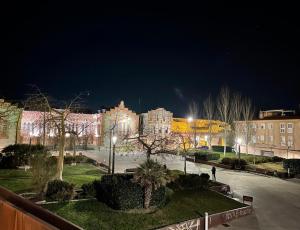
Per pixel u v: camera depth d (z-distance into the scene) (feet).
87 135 163.43
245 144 191.93
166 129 191.01
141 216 53.21
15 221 15.16
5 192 19.26
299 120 165.58
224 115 203.72
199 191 77.00
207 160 146.00
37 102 89.76
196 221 55.36
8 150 93.40
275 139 178.09
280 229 59.82
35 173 56.95
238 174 121.60
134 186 55.47
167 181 60.44
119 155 145.07
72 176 82.33
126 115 176.96
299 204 79.82
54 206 51.78
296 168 123.24
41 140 137.49
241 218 65.62
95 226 46.75
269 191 93.76
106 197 55.62
